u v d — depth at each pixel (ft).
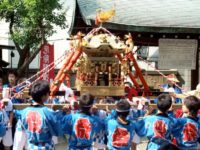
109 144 20.51
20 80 28.60
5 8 45.55
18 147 21.39
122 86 25.23
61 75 25.29
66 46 66.03
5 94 23.02
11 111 22.06
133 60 26.21
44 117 18.70
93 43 25.35
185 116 20.54
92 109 21.36
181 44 41.73
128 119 21.04
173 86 38.01
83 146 20.11
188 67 42.01
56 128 18.90
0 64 56.29
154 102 25.09
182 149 20.16
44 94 18.98
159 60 41.96
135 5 44.75
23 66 50.26
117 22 40.27
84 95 20.25
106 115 21.86
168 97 20.47
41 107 18.92
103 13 26.96
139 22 40.93
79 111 20.38
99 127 20.57
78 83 26.17
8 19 49.01
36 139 18.74
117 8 43.34
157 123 20.16
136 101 23.84
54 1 44.78
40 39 47.98
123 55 25.84
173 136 20.48
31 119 18.78
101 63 25.55
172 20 42.06
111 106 21.80
